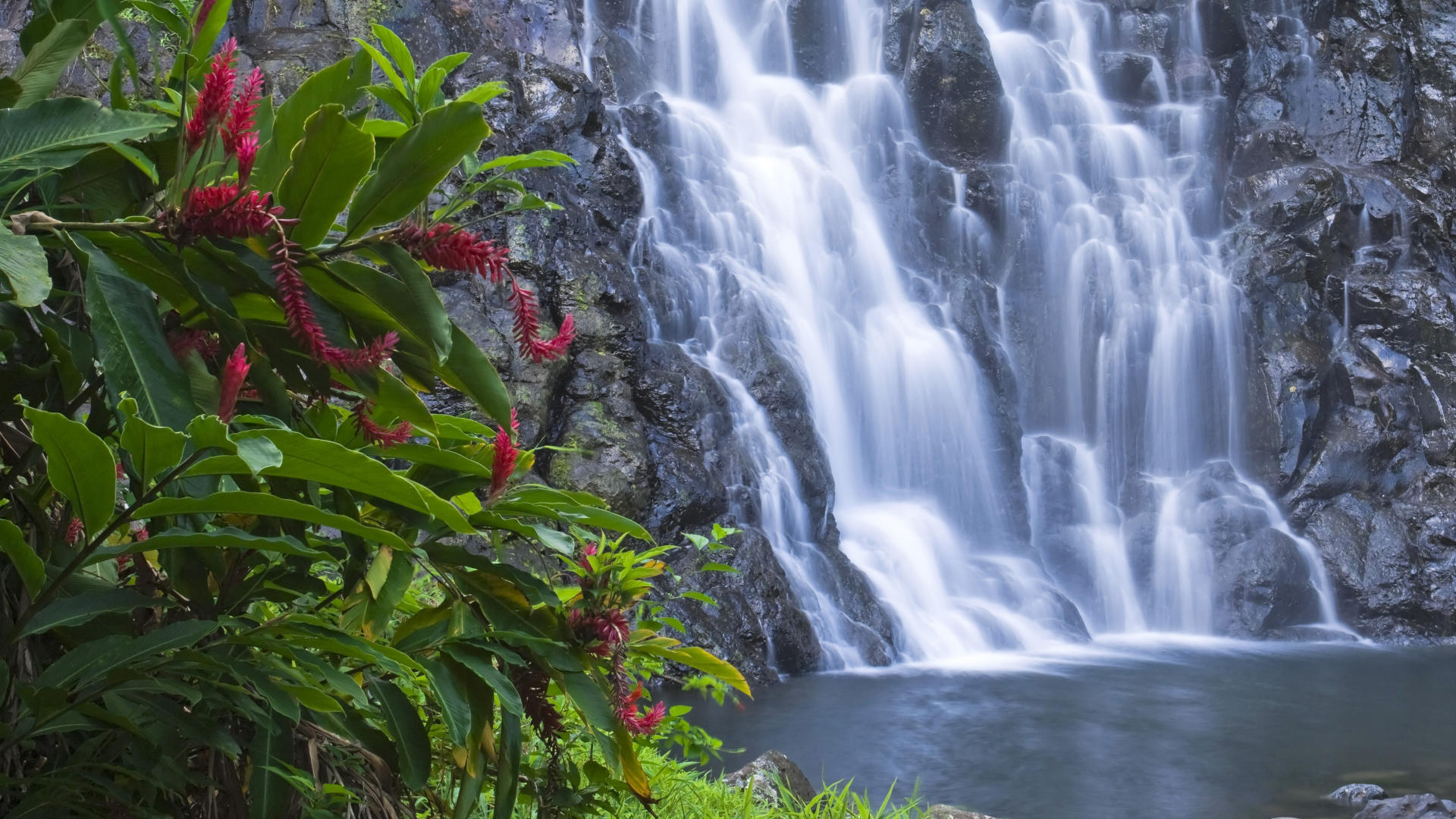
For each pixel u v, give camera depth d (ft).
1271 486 57.26
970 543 53.93
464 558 6.85
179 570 6.18
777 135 60.95
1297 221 62.39
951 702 36.45
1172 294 60.80
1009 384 57.93
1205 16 69.77
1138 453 59.72
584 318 42.47
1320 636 52.19
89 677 5.50
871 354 54.34
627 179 48.60
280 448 5.05
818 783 27.99
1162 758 30.68
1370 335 60.85
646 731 7.16
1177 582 54.54
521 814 10.28
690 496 41.70
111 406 5.38
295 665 6.95
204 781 6.29
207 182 5.78
